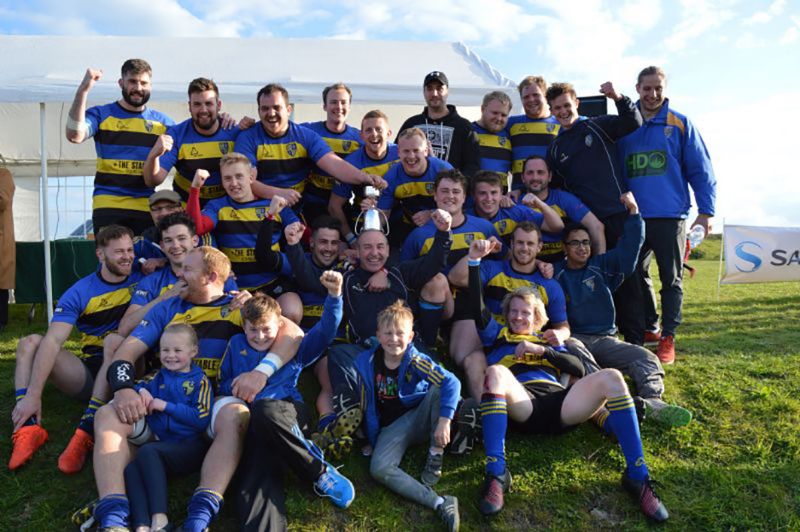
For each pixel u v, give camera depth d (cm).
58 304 359
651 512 288
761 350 495
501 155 546
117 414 279
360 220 514
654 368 385
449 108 537
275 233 436
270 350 318
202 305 340
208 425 296
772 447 340
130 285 384
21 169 912
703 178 471
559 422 328
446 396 305
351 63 680
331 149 489
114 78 582
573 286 423
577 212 471
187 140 485
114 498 256
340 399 322
